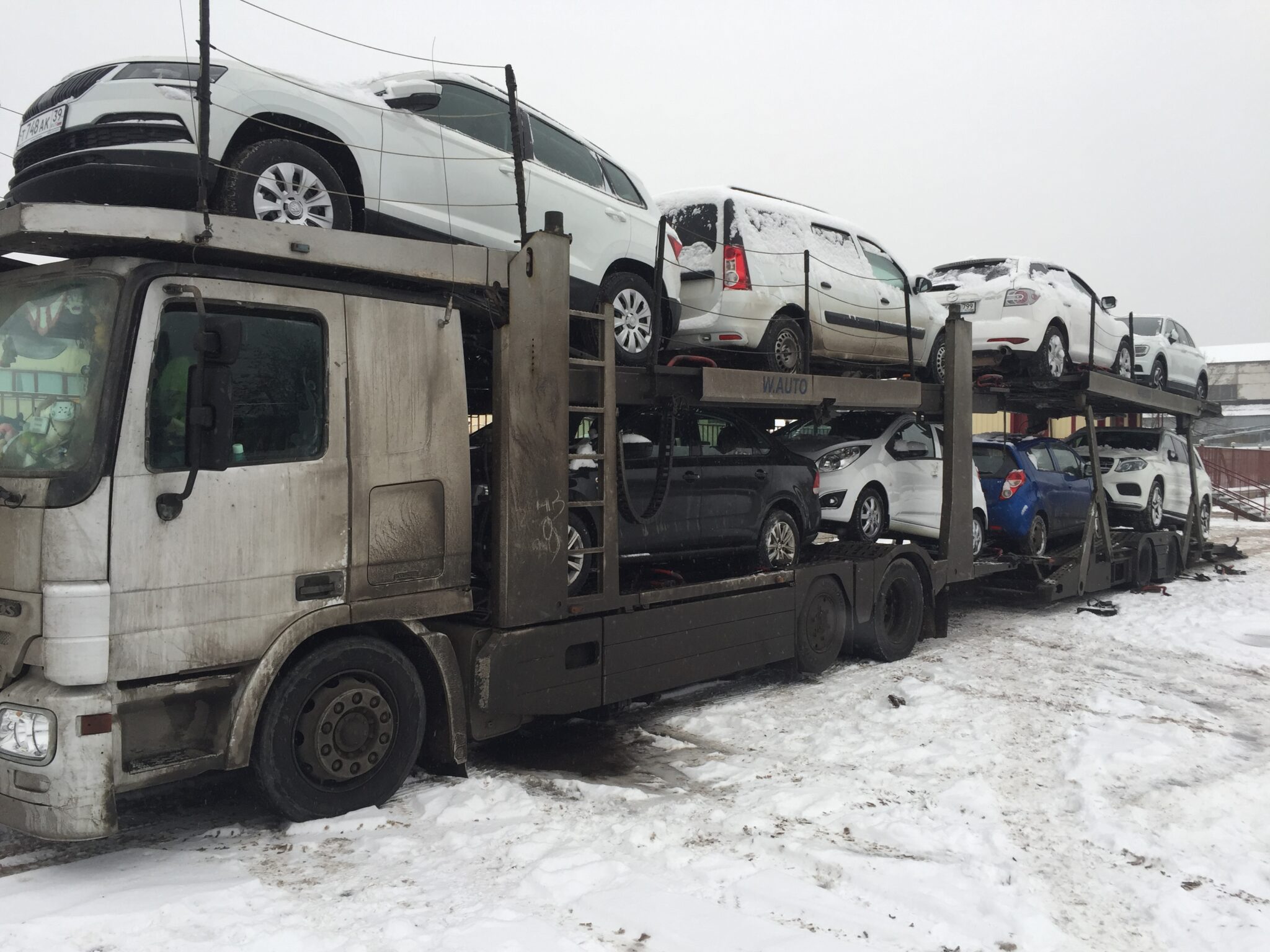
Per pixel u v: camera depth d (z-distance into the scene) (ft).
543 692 17.97
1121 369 44.39
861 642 27.78
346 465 14.94
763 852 14.57
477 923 11.75
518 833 14.97
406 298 15.87
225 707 13.84
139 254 13.42
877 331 31.55
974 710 22.99
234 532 13.65
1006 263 37.22
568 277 18.17
